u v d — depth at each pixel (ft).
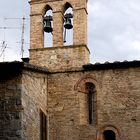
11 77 83.35
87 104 92.53
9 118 81.25
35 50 98.07
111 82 91.76
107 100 90.99
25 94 83.61
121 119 89.35
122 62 91.09
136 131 88.02
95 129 90.07
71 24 99.55
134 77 90.99
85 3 99.04
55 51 96.94
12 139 80.12
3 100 82.38
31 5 101.50
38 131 87.35
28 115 83.82
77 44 96.02
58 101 93.15
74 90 93.04
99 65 92.32
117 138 88.48
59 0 100.17
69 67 94.84
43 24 100.58
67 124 91.40
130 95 90.27
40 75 91.50
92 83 92.79
